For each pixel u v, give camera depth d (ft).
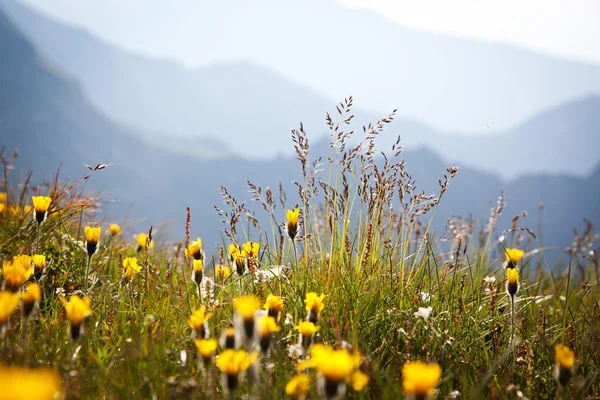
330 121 13.92
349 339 10.40
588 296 16.65
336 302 12.09
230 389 6.95
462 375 10.07
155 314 11.76
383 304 12.48
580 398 9.95
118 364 9.17
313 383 8.23
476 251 17.44
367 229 13.87
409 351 10.33
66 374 7.82
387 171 13.80
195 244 13.21
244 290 12.99
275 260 14.06
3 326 7.32
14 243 16.08
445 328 11.85
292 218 12.91
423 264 13.97
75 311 7.93
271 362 9.57
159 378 8.50
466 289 14.70
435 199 13.65
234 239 13.74
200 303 12.16
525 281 16.79
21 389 3.49
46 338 9.56
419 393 5.83
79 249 17.03
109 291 13.03
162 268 16.28
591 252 17.08
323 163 14.05
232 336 7.96
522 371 10.62
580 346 12.09
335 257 13.71
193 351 10.15
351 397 8.93
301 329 8.60
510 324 12.58
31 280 12.08
